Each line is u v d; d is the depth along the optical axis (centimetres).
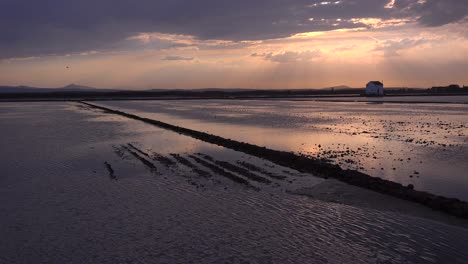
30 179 1680
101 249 955
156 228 1088
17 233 1062
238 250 945
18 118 5069
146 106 8506
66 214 1212
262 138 2966
